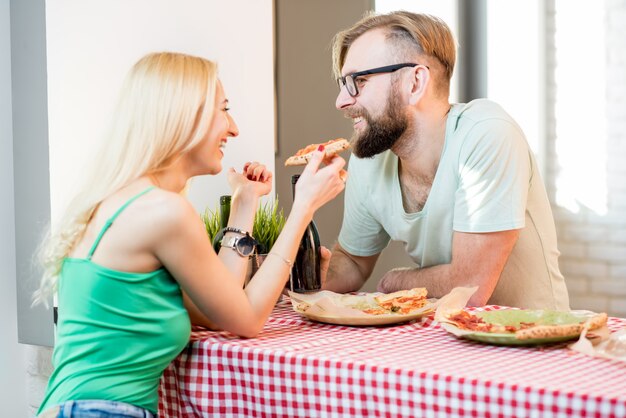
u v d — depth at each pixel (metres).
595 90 4.75
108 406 1.43
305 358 1.40
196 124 1.58
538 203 2.22
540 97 4.82
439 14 4.66
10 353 2.41
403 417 1.29
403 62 2.10
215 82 1.62
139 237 1.46
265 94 2.67
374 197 2.30
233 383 1.51
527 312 1.65
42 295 1.63
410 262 4.25
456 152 2.11
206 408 1.54
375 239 2.41
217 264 1.54
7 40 2.36
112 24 2.32
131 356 1.47
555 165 4.89
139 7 2.37
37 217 2.29
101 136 1.58
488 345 1.51
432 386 1.26
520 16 4.80
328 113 3.62
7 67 2.36
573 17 4.75
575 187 4.86
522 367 1.32
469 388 1.23
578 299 4.91
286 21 3.39
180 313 1.51
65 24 2.22
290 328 1.71
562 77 4.82
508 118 2.13
